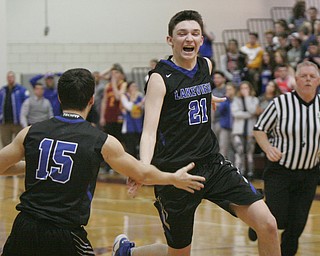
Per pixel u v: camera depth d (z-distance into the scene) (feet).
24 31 84.07
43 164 16.87
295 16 74.64
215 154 21.93
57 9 84.48
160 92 21.24
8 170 18.40
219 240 33.81
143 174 17.63
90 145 17.02
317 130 26.86
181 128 21.50
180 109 21.48
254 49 68.69
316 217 41.63
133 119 65.62
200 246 32.22
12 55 83.92
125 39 85.40
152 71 21.80
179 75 21.61
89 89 17.67
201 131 21.76
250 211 20.84
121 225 38.40
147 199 50.85
